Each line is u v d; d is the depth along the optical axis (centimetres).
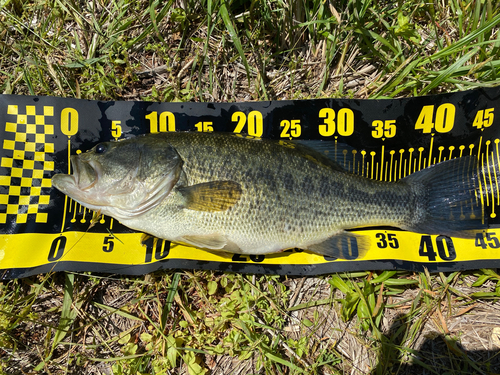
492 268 42
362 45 47
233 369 41
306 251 42
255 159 39
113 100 44
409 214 42
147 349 41
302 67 47
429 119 44
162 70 47
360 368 41
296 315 43
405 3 46
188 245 42
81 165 38
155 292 42
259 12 45
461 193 42
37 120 42
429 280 42
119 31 45
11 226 41
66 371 39
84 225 42
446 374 40
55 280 42
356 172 44
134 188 39
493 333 41
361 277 43
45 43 46
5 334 39
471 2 45
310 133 44
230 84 47
